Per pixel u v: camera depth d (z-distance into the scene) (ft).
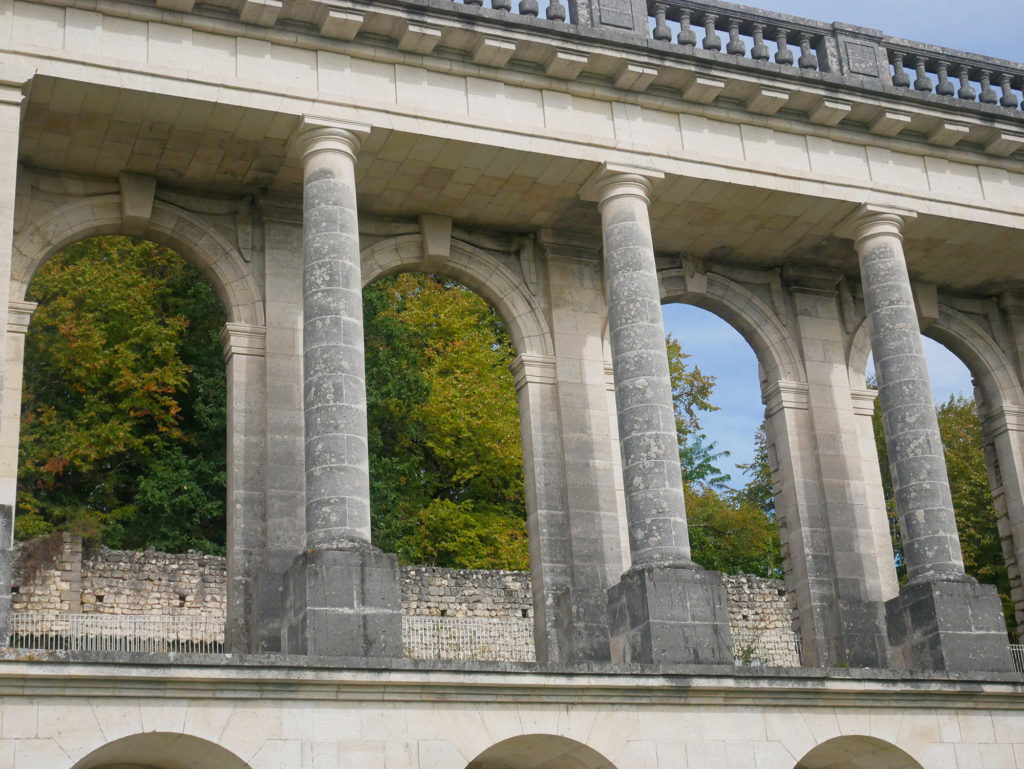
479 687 97.81
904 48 131.64
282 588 100.73
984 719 111.14
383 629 97.45
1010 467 141.28
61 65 103.35
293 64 110.32
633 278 114.32
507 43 114.73
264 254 118.52
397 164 116.26
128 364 182.91
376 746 94.22
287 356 116.16
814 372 134.41
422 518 187.62
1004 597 204.44
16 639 137.80
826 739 106.11
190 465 179.63
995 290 145.28
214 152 113.39
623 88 119.65
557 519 120.26
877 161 127.65
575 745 100.27
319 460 100.94
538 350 125.49
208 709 90.89
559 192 121.90
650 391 110.73
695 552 217.56
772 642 166.91
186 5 107.14
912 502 117.60
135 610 148.56
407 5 111.86
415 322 207.72
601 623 116.88
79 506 174.60
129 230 116.67
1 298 95.96
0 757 85.20
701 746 102.47
